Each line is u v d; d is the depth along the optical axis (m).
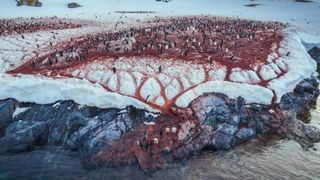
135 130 37.31
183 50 53.88
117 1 116.50
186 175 32.59
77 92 40.84
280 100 44.56
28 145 36.31
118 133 36.44
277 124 41.34
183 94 42.12
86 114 38.72
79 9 101.94
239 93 43.31
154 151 34.69
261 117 41.88
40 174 32.22
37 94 41.34
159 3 118.38
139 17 88.81
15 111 40.12
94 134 36.19
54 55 52.03
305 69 53.69
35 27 72.44
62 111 39.56
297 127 41.16
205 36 61.44
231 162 35.12
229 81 45.47
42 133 37.81
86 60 50.25
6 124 39.38
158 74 45.66
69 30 70.38
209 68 48.12
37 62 50.38
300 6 116.12
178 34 62.91
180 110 39.88
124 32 64.62
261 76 47.91
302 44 66.31
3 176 31.80
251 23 78.19
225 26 72.81
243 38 62.75
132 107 39.66
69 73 46.19
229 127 38.81
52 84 41.91
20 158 34.75
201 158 35.56
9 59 51.94
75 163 33.91
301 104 47.38
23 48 57.41
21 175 32.03
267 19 91.06
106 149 34.62
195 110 40.03
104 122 37.78
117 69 46.84
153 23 78.25
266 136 40.31
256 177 32.81
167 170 33.12
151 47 54.81
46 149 36.44
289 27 77.12
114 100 40.00
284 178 32.84
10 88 41.59
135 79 44.47
